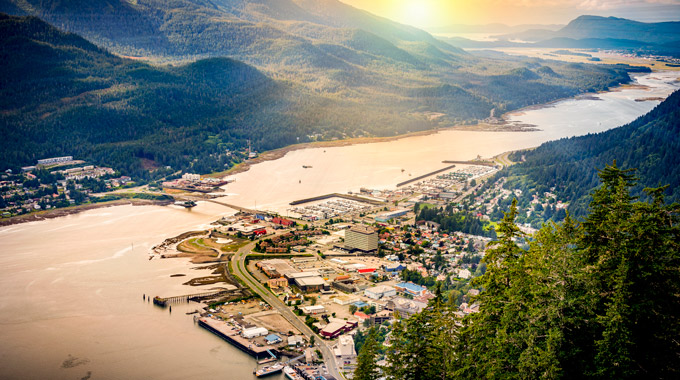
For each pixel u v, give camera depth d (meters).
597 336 145.38
